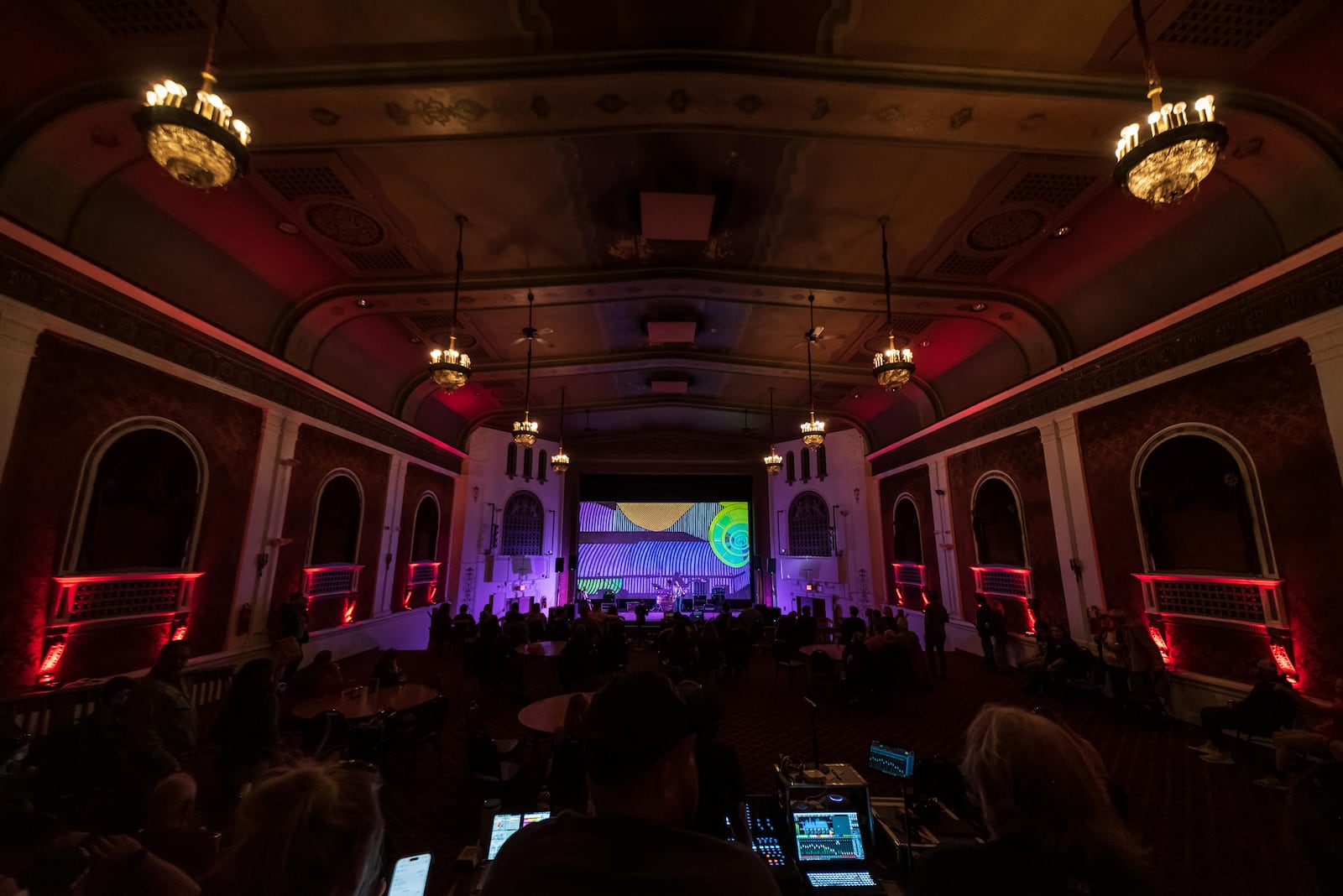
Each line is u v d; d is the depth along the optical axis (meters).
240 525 7.23
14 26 3.96
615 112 4.95
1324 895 1.21
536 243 7.20
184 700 4.30
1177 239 6.24
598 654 8.15
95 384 5.37
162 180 5.45
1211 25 4.05
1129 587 7.13
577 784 3.45
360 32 4.19
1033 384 8.77
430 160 5.59
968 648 10.66
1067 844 1.12
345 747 4.64
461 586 14.17
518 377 12.26
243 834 1.04
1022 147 5.28
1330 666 5.04
